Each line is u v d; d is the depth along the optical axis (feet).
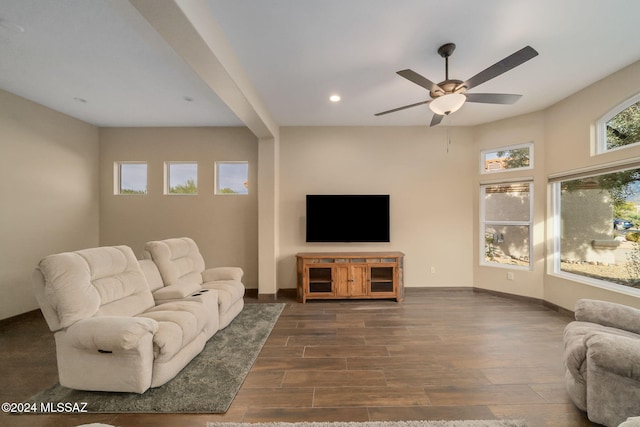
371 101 11.73
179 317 7.27
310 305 13.03
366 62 8.73
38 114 12.34
